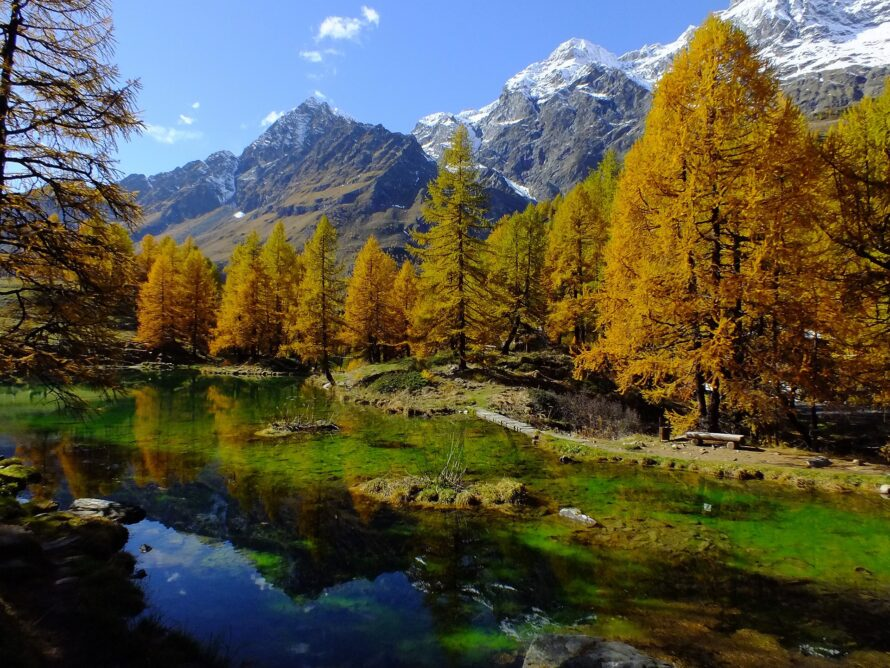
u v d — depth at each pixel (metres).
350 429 20.62
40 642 5.30
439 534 9.67
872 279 10.49
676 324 15.93
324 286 40.47
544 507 11.10
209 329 58.84
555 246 39.81
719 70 15.14
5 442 17.52
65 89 9.54
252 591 7.51
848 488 12.14
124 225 10.89
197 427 20.83
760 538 9.30
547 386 31.16
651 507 11.03
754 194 13.98
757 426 19.14
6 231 9.25
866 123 15.60
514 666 5.71
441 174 31.78
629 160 17.25
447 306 32.06
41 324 9.97
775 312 14.22
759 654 5.79
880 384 13.82
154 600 7.15
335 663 5.75
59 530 8.84
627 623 6.52
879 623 6.44
